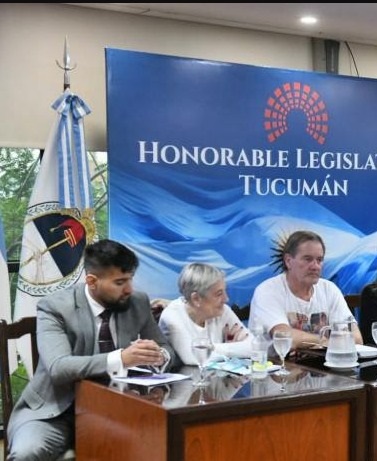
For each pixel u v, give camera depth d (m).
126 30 4.08
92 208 3.74
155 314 3.45
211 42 4.32
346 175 4.44
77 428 2.48
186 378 2.42
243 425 2.13
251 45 4.45
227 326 2.94
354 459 2.32
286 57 4.56
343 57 4.75
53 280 3.63
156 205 3.90
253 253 4.16
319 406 2.25
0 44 3.78
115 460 2.25
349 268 4.45
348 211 4.45
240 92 4.11
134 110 3.83
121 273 2.63
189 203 3.99
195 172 4.00
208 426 2.07
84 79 3.98
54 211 3.66
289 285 3.30
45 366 2.53
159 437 2.03
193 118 3.98
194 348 2.39
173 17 4.14
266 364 2.49
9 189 3.95
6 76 3.80
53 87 3.91
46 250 3.63
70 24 3.94
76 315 2.63
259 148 4.18
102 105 4.04
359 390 2.31
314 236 3.29
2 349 2.71
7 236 3.96
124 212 3.82
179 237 3.97
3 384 2.72
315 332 3.31
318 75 4.34
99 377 2.43
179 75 3.94
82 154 3.71
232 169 4.10
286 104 4.25
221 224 4.08
